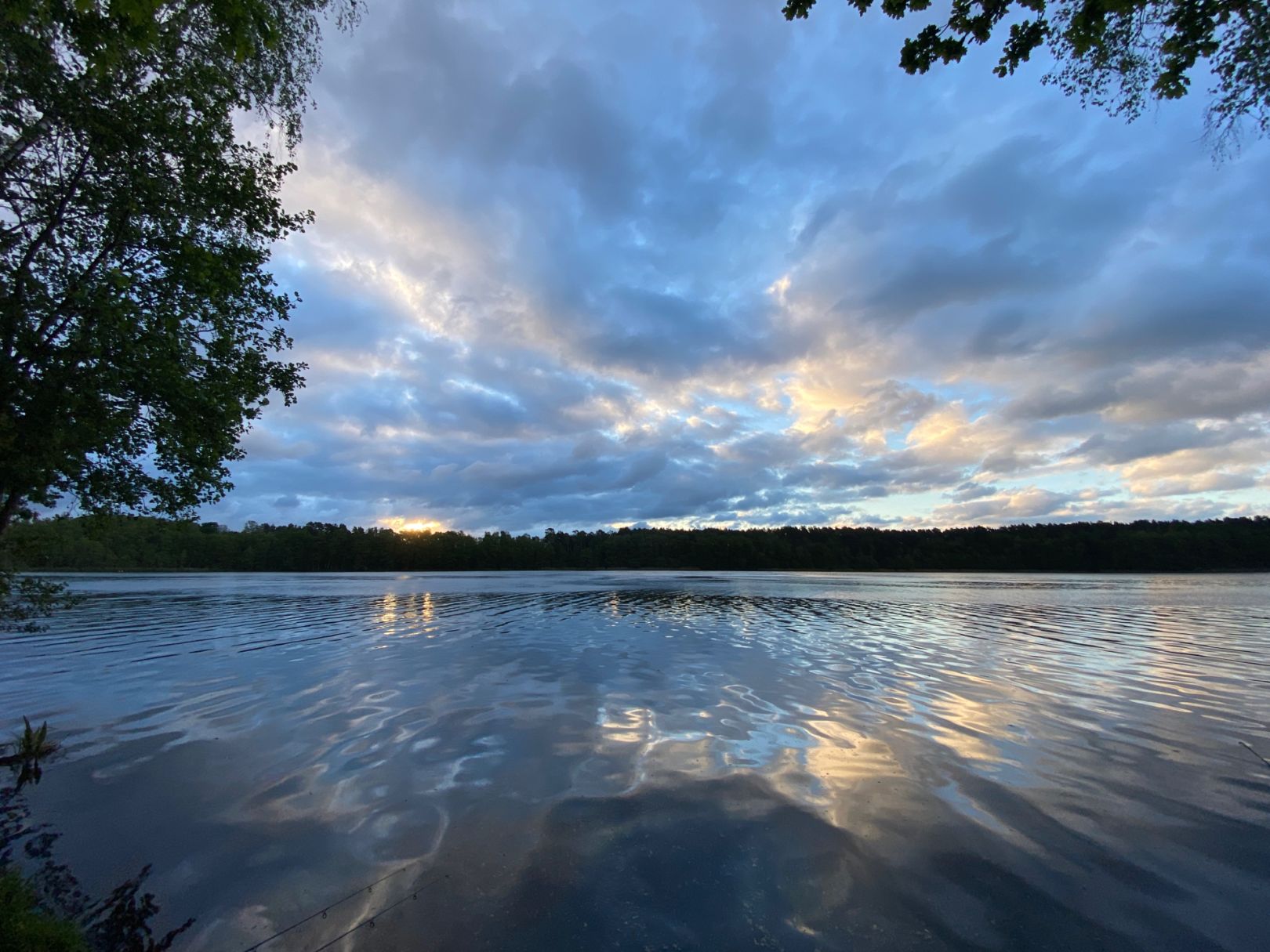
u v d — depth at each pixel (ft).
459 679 44.60
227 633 74.59
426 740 29.63
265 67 37.50
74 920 15.37
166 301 33.94
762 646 61.82
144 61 31.35
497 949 13.93
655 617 94.22
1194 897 15.99
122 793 23.57
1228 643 63.77
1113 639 67.56
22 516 32.19
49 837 20.04
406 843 19.19
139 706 37.58
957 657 54.13
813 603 124.57
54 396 29.07
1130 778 24.27
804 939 14.25
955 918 15.12
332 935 14.58
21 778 25.26
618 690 40.22
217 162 33.94
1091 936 14.38
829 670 47.73
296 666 50.80
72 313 31.17
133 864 18.21
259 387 38.75
